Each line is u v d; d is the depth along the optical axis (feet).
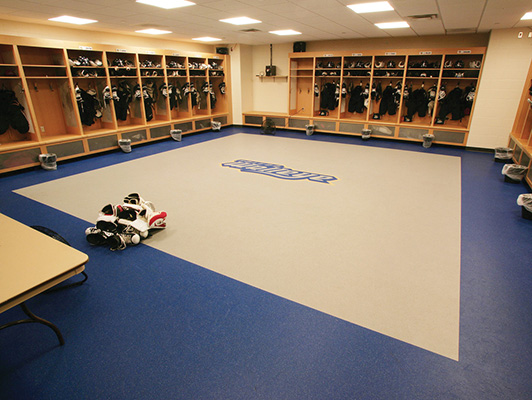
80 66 20.74
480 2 14.32
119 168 19.51
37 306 7.80
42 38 18.83
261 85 35.19
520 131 21.74
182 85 31.17
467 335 6.87
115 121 23.66
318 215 12.89
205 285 8.57
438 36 25.38
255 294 8.19
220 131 33.06
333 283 8.62
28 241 6.50
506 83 22.59
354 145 26.35
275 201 14.29
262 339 6.76
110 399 5.50
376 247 10.48
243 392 5.59
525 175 16.74
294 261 9.67
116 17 18.04
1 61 18.53
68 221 12.35
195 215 12.87
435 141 25.99
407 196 15.02
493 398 5.50
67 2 14.44
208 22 19.89
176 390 5.65
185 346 6.59
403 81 26.07
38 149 19.33
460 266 9.43
